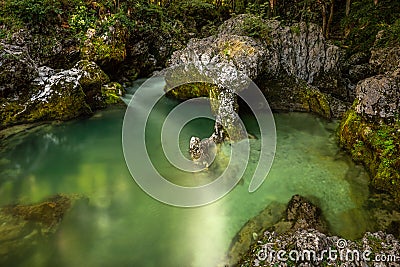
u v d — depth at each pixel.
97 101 8.41
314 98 7.64
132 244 4.31
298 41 8.36
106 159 6.17
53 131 7.21
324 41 8.78
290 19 14.15
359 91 6.19
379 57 9.31
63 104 7.58
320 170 5.55
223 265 4.00
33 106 7.41
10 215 4.62
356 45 12.09
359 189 5.07
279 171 5.55
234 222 4.60
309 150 6.15
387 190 4.94
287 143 6.38
